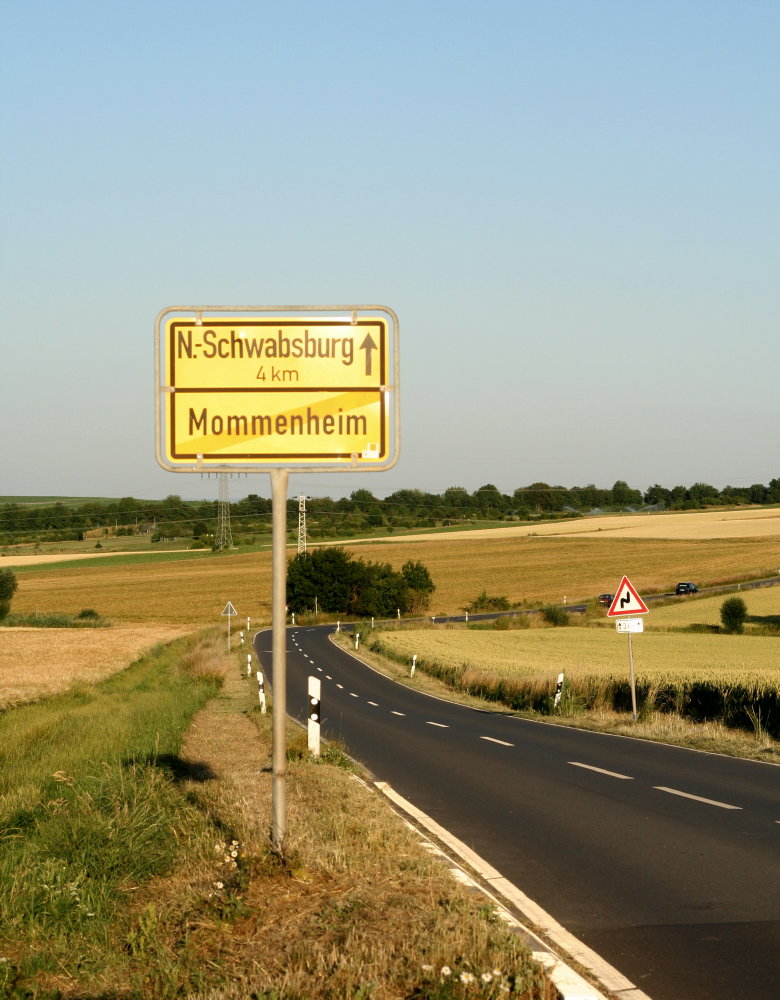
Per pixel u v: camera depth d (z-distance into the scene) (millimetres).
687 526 149625
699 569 109812
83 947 5766
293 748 14234
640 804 11414
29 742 16422
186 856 7477
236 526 170250
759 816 10578
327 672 41375
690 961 5902
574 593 100312
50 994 5059
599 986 5477
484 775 13875
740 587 91438
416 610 97188
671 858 8641
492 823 10281
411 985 4883
